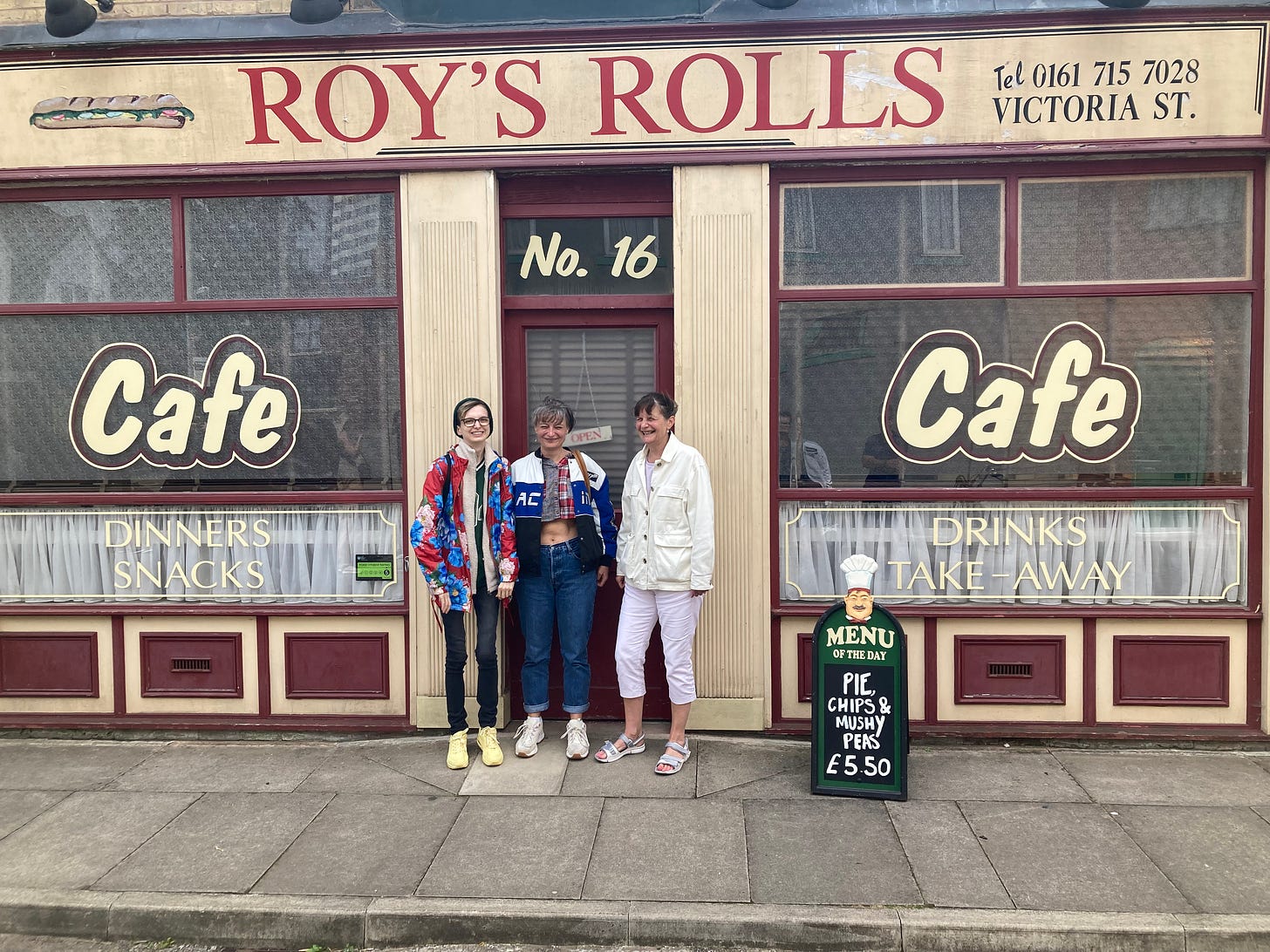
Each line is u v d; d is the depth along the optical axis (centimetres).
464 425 447
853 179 488
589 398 518
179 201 507
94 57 489
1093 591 493
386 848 379
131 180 502
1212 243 484
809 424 499
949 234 491
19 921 345
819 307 495
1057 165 482
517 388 513
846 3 467
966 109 470
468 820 402
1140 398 488
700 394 487
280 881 356
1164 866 361
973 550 496
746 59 472
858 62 470
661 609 449
